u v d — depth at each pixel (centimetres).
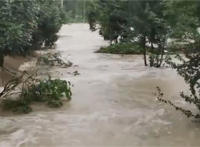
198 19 905
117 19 2544
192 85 920
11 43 1343
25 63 1852
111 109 1035
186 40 930
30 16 1429
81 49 2719
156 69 1725
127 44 2462
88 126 896
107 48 2512
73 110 1032
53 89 1102
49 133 850
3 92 1104
